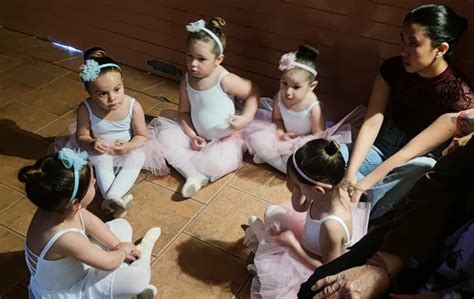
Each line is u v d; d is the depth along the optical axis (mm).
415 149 1652
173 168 2043
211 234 1753
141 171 2020
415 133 1789
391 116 1868
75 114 2322
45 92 2467
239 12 2201
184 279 1589
